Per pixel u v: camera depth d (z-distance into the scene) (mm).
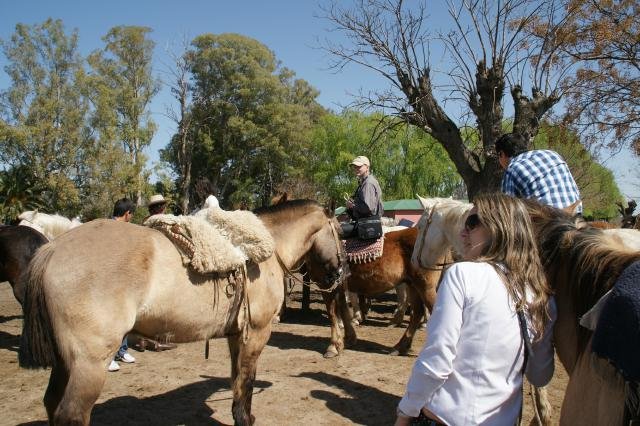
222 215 3717
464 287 1837
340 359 6223
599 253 2053
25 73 37094
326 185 37312
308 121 45812
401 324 8547
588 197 27312
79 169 37312
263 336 3916
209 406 4613
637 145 12602
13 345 6965
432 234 5574
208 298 3406
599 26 11586
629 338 1523
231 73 43344
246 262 3686
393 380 5371
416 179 32781
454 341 1807
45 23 37719
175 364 5953
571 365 2137
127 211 6152
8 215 21250
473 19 10570
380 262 6477
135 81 40375
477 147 12062
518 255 1904
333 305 6328
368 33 11516
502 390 1822
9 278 6145
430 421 1880
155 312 3166
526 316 1876
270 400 4754
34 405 4609
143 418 4332
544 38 10883
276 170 46000
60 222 7660
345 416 4402
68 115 35812
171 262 3248
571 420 1903
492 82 10633
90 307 2869
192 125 43938
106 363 2936
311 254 5902
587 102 12570
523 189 3410
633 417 1576
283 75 51188
